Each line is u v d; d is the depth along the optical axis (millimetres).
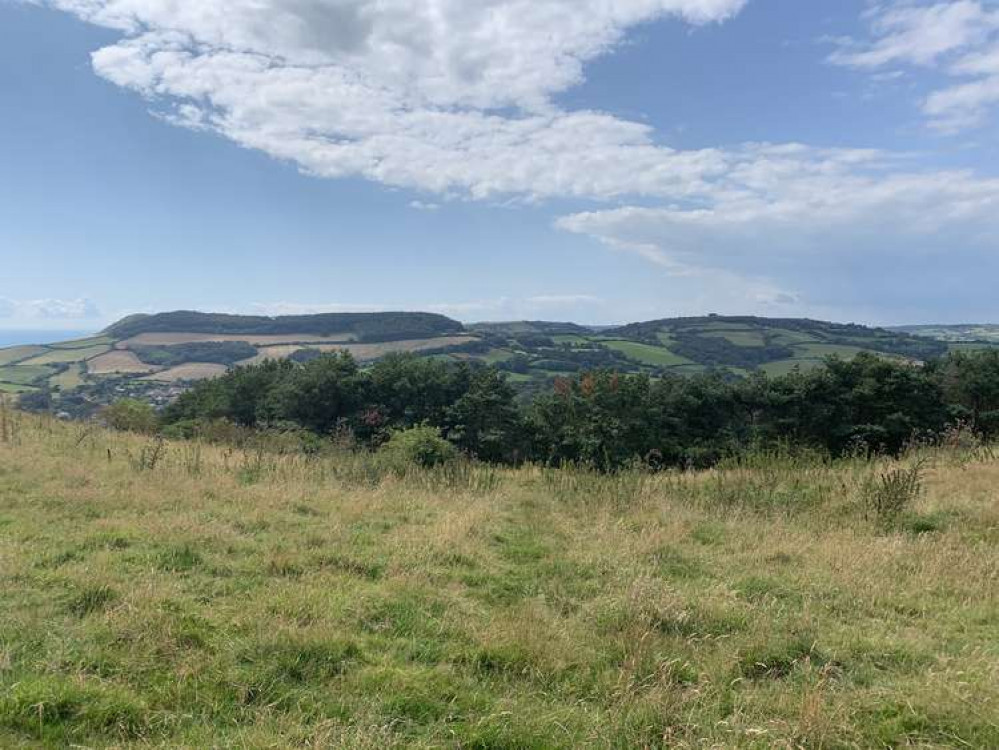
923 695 3727
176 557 5719
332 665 3945
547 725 3422
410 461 12273
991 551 6637
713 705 3656
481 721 3393
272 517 7562
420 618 4773
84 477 9055
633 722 3441
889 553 6555
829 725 3354
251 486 9352
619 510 8898
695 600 5230
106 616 4297
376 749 3074
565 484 10828
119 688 3467
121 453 11984
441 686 3787
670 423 30156
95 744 3049
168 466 10648
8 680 3477
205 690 3557
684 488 10109
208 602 4816
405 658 4148
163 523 6727
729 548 7137
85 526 6605
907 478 8586
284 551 6094
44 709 3234
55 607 4480
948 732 3414
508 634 4465
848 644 4512
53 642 3945
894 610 5277
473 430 30781
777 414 29688
